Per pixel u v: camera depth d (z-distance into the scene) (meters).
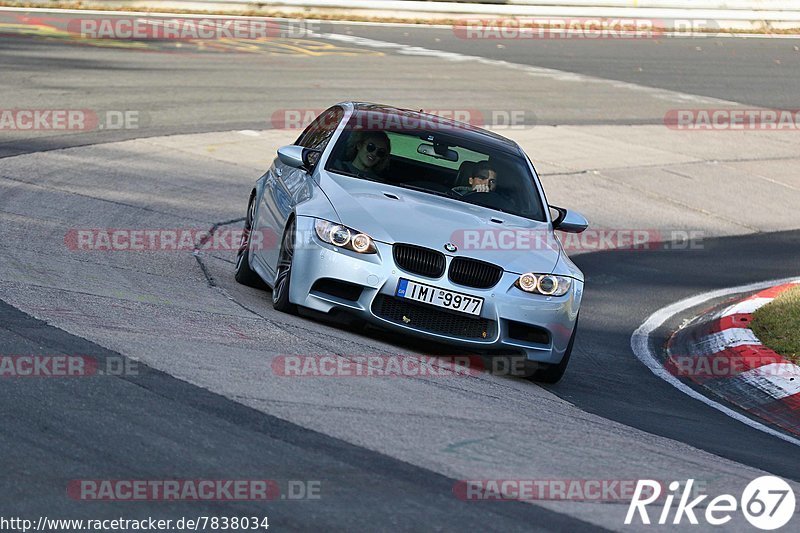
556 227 23.67
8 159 34.84
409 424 15.22
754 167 54.72
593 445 15.97
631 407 19.98
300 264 20.33
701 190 49.22
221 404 14.66
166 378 15.41
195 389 15.14
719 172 52.78
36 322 17.42
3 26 65.19
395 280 19.62
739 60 84.44
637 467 15.12
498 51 77.38
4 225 26.27
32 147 37.31
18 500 11.09
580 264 35.56
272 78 57.94
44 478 11.65
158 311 19.64
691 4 96.88
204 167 39.31
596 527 12.41
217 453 12.88
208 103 49.91
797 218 47.28
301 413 14.84
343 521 11.45
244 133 45.44
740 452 17.64
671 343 27.19
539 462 14.51
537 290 20.11
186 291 22.27
